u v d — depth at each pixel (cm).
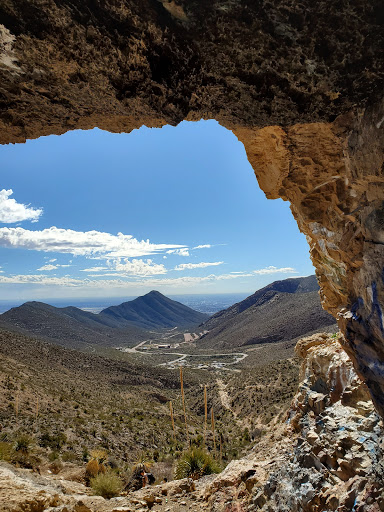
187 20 267
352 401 706
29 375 4031
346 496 471
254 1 256
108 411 3509
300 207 509
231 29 271
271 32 273
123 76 298
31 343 6719
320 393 883
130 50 277
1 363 4000
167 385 6775
